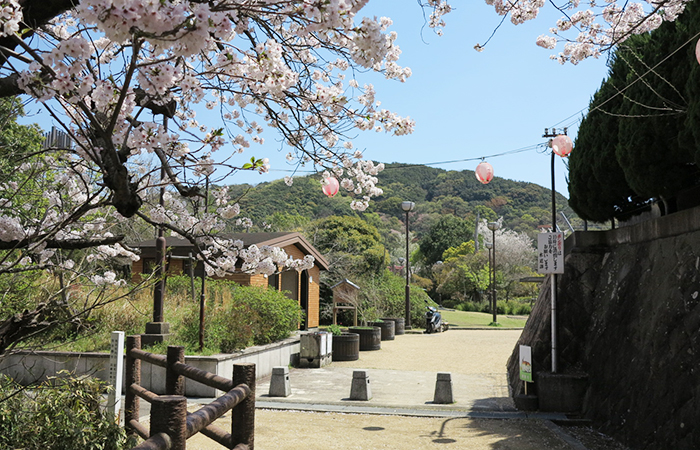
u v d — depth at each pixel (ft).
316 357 43.83
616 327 26.04
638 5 19.81
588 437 22.94
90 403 14.71
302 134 14.83
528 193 311.88
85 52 6.39
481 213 273.13
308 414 27.20
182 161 10.42
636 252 26.81
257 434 22.63
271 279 60.64
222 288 46.09
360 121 15.55
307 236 103.76
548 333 29.81
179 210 14.62
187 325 36.91
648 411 20.52
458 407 28.73
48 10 8.20
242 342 37.32
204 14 6.17
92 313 33.12
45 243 9.86
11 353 10.77
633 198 30.96
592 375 27.04
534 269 143.74
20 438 13.07
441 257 176.35
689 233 21.86
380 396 31.89
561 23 21.76
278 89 10.07
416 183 347.56
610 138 29.60
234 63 9.52
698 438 17.16
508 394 32.96
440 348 58.44
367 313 79.36
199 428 8.35
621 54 27.94
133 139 8.48
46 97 6.90
